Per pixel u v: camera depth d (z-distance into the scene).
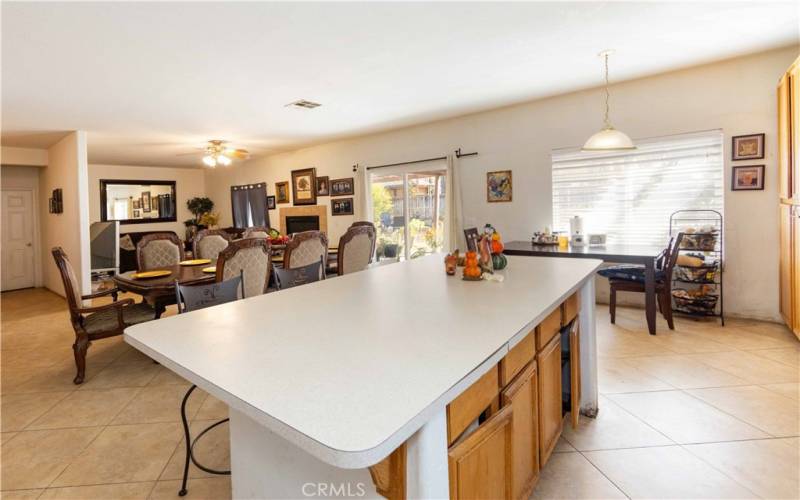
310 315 1.43
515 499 1.30
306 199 7.57
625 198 4.39
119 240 7.00
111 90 3.80
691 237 3.76
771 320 3.70
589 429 2.06
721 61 3.72
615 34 3.01
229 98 4.20
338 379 0.87
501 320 1.28
